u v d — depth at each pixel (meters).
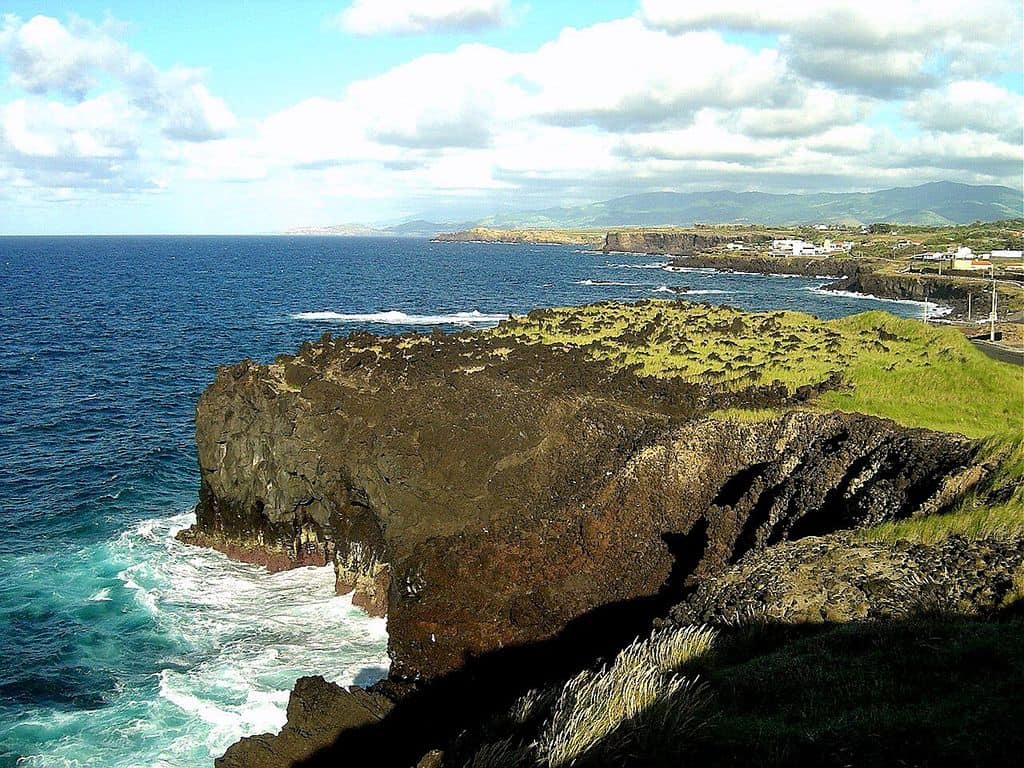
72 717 25.95
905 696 12.12
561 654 26.50
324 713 22.58
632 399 38.25
